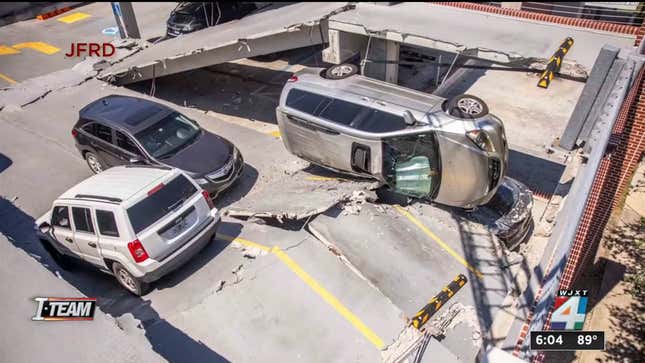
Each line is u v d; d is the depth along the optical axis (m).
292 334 6.41
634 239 11.30
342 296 6.97
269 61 17.81
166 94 15.45
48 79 15.76
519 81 16.11
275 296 6.99
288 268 7.46
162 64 13.95
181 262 7.56
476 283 7.59
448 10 12.34
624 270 10.65
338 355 6.10
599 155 6.01
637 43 8.86
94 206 7.20
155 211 7.25
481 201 8.55
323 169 10.84
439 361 5.77
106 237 7.18
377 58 12.98
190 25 17.50
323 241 7.95
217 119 13.66
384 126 8.62
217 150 10.09
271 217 8.45
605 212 9.56
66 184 10.77
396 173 8.94
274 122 13.65
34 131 12.86
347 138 9.06
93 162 10.91
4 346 5.01
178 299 7.36
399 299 7.11
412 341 6.20
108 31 20.44
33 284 5.76
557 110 14.31
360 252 7.76
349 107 9.09
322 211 8.21
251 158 11.69
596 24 10.77
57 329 5.22
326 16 11.99
